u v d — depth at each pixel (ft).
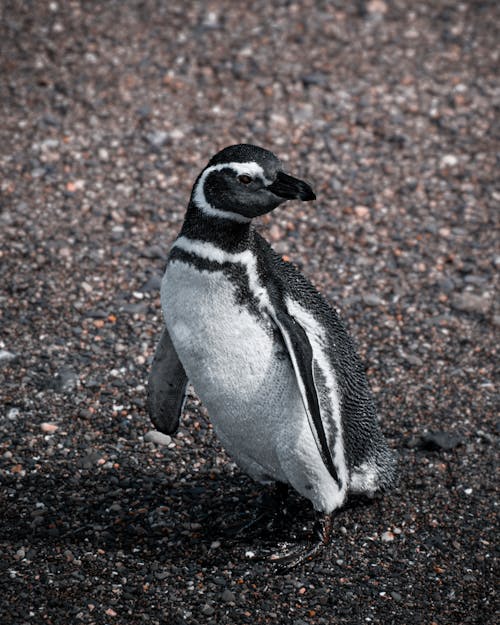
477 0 72.13
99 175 54.75
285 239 51.42
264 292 30.83
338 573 33.83
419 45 67.36
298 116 60.08
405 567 34.32
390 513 36.68
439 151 58.39
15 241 49.62
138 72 62.75
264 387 31.30
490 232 52.95
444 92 63.10
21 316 45.03
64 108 59.21
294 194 28.91
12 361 42.32
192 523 35.45
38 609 30.94
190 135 58.13
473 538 35.70
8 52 63.46
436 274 49.98
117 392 41.14
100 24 66.54
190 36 66.28
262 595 32.55
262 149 29.76
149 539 34.55
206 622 31.24
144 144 57.16
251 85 62.39
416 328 46.42
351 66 64.64
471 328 46.65
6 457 37.45
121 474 37.27
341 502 33.71
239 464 34.88
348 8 70.33
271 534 35.27
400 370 43.88
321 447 30.40
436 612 32.55
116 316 45.50
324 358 32.30
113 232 50.88
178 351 31.96
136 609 31.42
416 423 41.01
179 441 39.14
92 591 31.89
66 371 41.91
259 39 66.54
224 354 30.99
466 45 67.67
